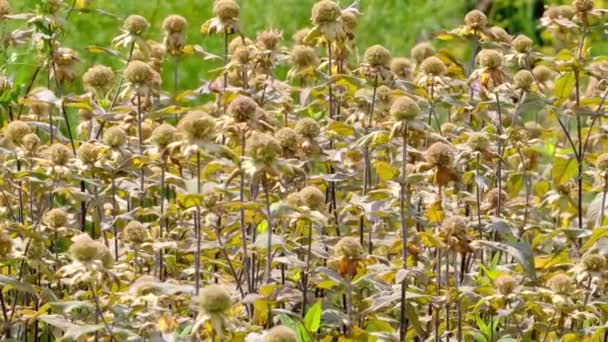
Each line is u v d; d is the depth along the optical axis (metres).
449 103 8.60
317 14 8.07
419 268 6.92
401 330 6.73
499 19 18.50
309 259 6.88
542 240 7.61
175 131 6.77
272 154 6.19
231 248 7.71
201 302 5.61
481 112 9.12
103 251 6.08
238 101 6.76
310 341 6.40
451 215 7.55
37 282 7.27
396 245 7.15
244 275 7.25
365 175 7.82
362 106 8.70
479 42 9.37
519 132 8.66
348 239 6.66
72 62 9.03
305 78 9.42
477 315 7.07
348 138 8.34
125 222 7.80
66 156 7.41
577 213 9.01
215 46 14.47
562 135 10.51
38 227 7.17
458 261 8.17
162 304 6.07
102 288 6.32
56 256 7.25
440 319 7.29
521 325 7.25
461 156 7.71
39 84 11.22
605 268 6.97
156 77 8.20
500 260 8.28
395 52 15.89
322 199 6.96
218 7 8.73
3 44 9.12
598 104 8.82
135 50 9.98
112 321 6.48
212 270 7.75
